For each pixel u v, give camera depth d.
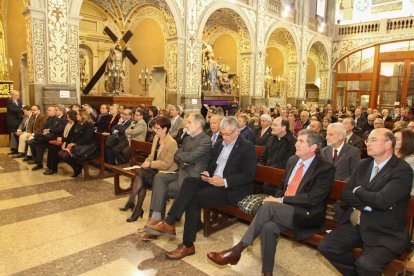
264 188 3.68
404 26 16.34
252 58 13.12
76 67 7.77
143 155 5.50
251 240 2.51
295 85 16.33
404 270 2.10
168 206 4.08
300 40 16.20
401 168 2.22
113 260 2.75
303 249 3.05
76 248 2.94
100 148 5.25
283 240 3.23
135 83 12.80
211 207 3.03
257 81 13.47
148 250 2.94
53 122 5.93
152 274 2.56
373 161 2.43
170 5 9.73
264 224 2.49
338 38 18.58
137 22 12.27
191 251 2.86
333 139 3.48
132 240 3.12
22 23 9.23
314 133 2.66
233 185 3.03
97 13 12.30
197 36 10.68
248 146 3.17
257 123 6.80
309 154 2.68
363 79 18.00
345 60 18.95
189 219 2.85
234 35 14.47
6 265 2.63
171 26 10.11
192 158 3.27
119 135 5.84
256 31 13.13
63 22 7.31
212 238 3.24
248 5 12.59
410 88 16.97
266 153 4.38
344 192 2.48
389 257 2.09
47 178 5.21
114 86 10.01
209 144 3.35
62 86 7.39
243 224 3.60
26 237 3.13
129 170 4.11
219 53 15.27
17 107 7.15
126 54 10.28
